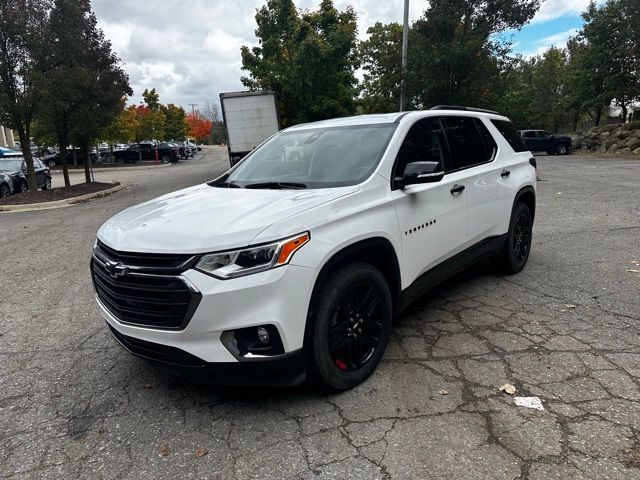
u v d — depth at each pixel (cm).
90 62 1886
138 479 248
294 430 281
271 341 274
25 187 1966
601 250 645
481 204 458
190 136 8762
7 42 1533
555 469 241
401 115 411
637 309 439
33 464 263
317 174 369
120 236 304
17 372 370
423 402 303
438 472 243
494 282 527
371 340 338
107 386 343
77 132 2061
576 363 344
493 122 532
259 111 1856
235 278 264
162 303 275
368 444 266
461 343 382
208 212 312
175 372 288
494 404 298
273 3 2334
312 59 2119
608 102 3459
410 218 362
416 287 380
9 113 1625
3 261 740
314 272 283
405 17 1700
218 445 272
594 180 1583
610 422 275
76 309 506
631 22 3078
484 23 1597
